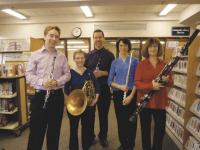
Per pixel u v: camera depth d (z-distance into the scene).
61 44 7.66
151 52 2.27
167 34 7.30
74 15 7.41
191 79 2.79
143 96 2.28
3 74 3.65
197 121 2.64
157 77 2.20
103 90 3.00
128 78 2.58
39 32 7.68
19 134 3.65
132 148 2.80
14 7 5.22
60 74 2.30
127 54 2.66
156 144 2.36
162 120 2.31
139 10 6.82
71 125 2.54
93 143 3.22
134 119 2.37
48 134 2.35
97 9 6.64
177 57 2.23
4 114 3.73
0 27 7.82
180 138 3.07
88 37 7.50
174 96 3.55
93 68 3.00
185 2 4.80
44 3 4.84
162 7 6.34
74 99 2.47
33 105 2.23
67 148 3.12
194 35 2.27
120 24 7.37
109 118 4.71
